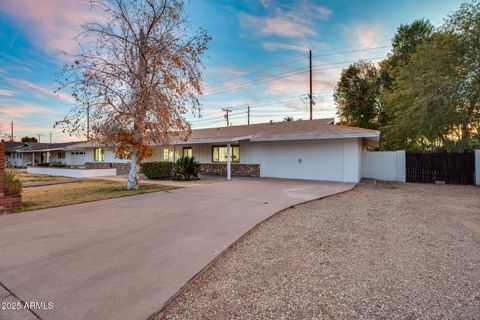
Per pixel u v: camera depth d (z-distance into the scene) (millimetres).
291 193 8789
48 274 2908
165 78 9328
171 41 9508
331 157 12922
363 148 15859
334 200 7852
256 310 2346
